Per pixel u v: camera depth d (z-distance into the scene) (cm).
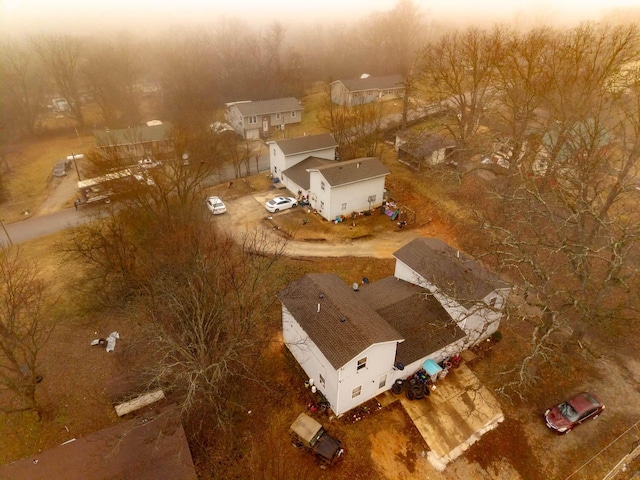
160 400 2178
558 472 1880
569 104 3506
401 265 2666
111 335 2569
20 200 4688
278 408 2138
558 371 2320
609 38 4403
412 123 5488
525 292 1984
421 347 2245
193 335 1941
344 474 1856
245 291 2234
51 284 3092
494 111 4216
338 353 1914
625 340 2475
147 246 2897
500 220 3378
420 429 2042
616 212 3055
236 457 1922
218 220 3869
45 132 7006
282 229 3725
